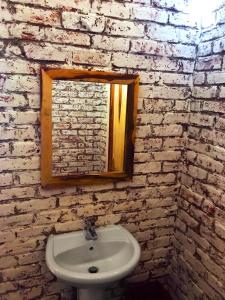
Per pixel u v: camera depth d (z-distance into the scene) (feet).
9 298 4.74
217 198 4.46
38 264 4.76
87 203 4.81
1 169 4.12
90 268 4.64
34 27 3.83
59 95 4.15
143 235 5.41
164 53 4.62
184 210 5.30
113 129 4.58
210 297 4.75
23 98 4.00
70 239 4.66
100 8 4.08
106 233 4.90
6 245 4.45
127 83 4.45
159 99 4.80
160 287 5.61
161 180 5.24
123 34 4.29
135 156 4.91
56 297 5.11
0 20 3.67
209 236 4.69
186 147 5.15
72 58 4.10
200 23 4.69
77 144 4.44
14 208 4.34
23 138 4.13
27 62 3.90
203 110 4.69
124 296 5.53
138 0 4.25
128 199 5.08
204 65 4.62
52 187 4.46
